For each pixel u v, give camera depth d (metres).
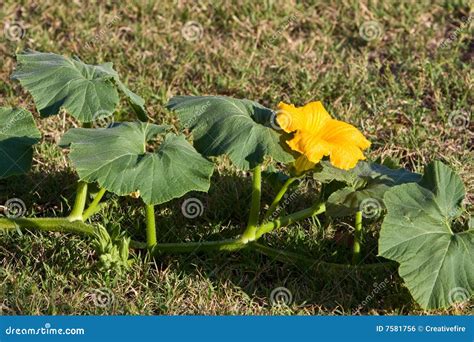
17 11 10.52
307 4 10.71
